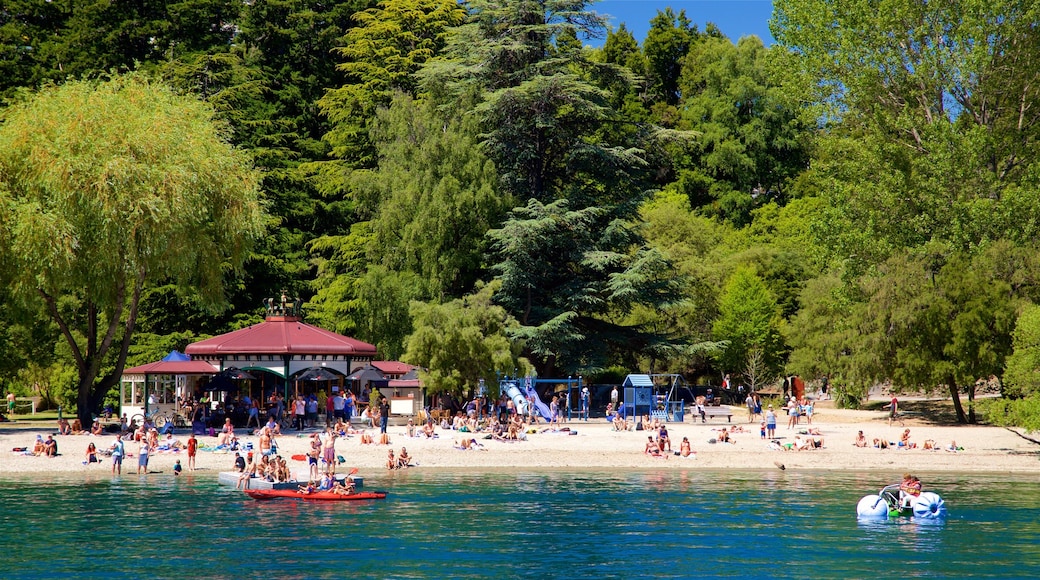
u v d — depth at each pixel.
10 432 55.69
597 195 81.06
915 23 66.75
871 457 54.03
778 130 111.81
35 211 48.34
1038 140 68.19
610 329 77.12
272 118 92.06
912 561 30.64
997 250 62.34
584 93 76.62
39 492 41.16
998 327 61.06
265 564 29.66
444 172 74.44
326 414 59.53
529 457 52.94
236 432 56.25
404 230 73.69
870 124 68.88
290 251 84.31
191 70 84.56
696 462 52.59
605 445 56.41
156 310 76.00
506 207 76.75
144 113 52.22
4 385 74.19
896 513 37.44
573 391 77.31
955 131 65.44
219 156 53.47
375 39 93.44
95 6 88.69
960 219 64.25
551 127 78.12
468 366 62.00
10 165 50.44
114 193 48.84
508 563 30.06
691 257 89.75
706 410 72.50
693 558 30.86
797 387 85.75
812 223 68.44
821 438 57.19
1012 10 64.94
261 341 62.00
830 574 29.05
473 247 75.94
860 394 66.81
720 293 89.00
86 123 50.09
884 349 64.31
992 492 43.59
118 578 27.98
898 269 63.94
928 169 64.81
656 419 65.81
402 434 57.66
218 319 77.31
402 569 29.23
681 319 89.00
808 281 82.12
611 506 39.34
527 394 67.56
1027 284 62.41
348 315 76.94
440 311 62.84
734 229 106.50
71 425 55.09
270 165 83.12
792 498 41.47
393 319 72.50
